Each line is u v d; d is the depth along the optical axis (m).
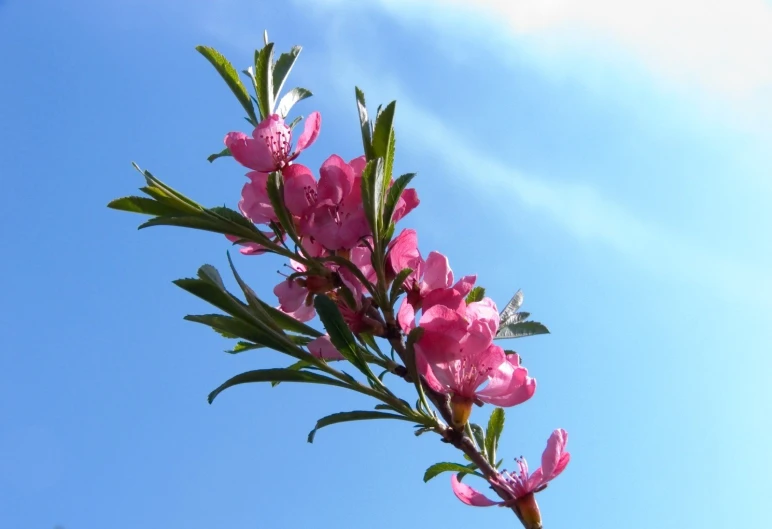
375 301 0.34
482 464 0.33
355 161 0.35
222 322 0.34
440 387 0.33
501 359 0.33
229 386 0.34
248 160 0.35
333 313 0.33
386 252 0.34
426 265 0.34
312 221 0.34
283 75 0.37
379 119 0.34
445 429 0.33
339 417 0.33
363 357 0.33
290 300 0.35
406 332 0.33
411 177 0.33
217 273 0.35
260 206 0.35
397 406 0.33
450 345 0.32
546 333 0.35
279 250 0.35
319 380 0.34
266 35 0.38
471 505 0.32
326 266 0.34
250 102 0.37
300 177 0.34
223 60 0.37
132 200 0.35
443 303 0.33
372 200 0.33
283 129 0.35
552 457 0.32
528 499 0.32
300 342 0.36
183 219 0.35
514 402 0.33
